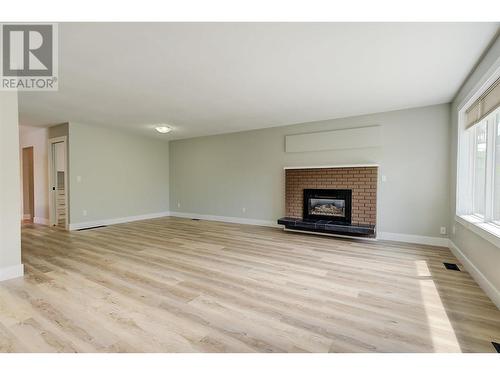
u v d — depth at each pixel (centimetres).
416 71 290
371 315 207
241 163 637
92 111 455
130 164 666
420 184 430
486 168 279
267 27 208
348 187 486
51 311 211
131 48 240
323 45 235
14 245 280
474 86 283
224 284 267
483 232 248
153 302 228
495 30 210
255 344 171
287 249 399
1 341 172
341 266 322
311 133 529
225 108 436
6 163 275
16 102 282
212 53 250
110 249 397
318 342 173
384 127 457
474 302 229
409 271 305
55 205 601
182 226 598
